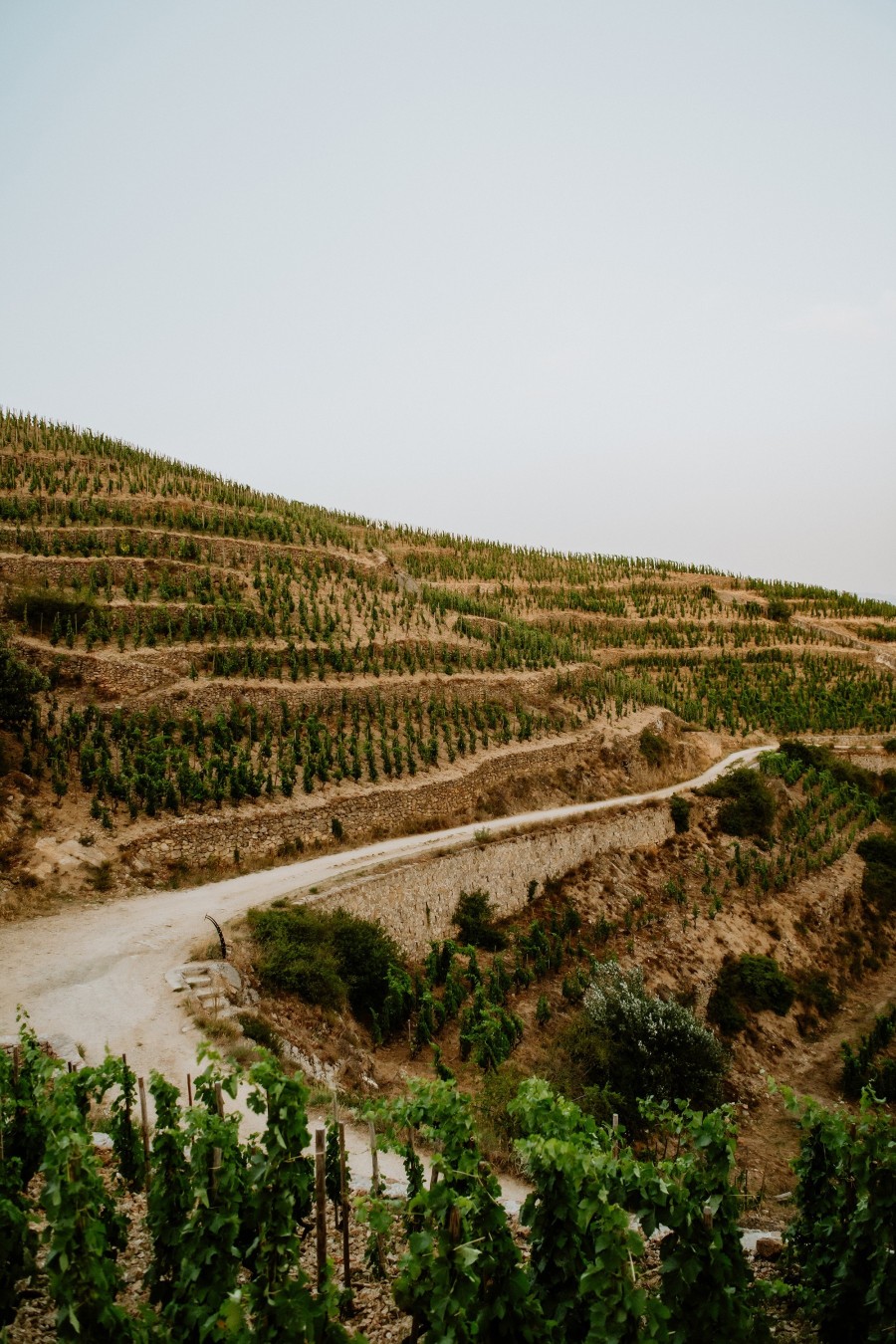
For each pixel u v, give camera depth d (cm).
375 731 4612
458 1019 3086
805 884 5262
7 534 4659
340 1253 1268
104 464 6166
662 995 3828
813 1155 1330
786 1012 4119
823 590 12612
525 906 4081
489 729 5250
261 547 5750
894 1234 1136
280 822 3572
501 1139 1995
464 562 10375
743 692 8356
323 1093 2000
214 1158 1009
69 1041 1970
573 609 9944
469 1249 907
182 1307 973
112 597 4506
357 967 2853
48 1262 895
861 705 8462
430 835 4059
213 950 2503
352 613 5600
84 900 2855
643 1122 2636
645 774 5853
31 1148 1170
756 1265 1444
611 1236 940
